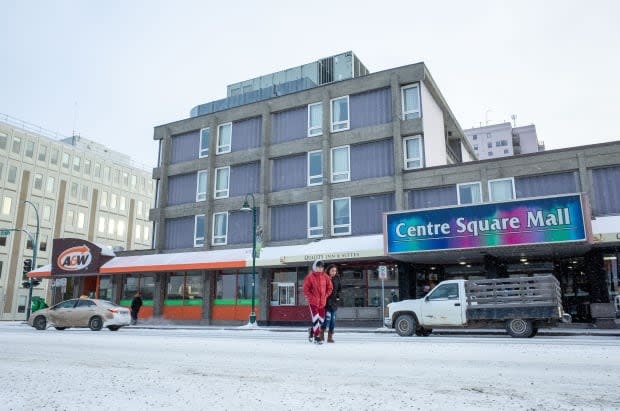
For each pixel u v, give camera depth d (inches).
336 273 451.8
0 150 2255.2
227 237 1304.1
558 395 185.8
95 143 3036.4
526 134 4210.1
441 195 1038.4
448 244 833.5
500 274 949.2
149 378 235.6
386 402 176.4
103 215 2738.7
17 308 2251.5
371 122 1162.0
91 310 808.9
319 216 1175.6
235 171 1341.0
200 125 1437.0
